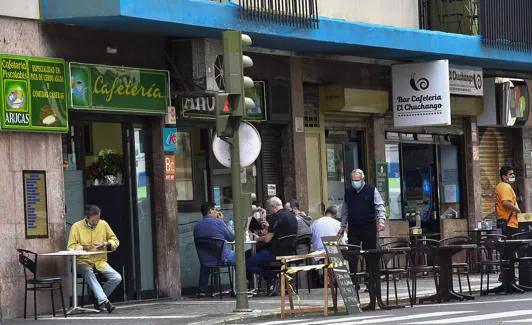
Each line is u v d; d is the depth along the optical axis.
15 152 18.58
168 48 21.41
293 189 24.27
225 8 20.58
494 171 31.48
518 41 28.14
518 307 17.30
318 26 22.59
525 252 21.73
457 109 28.80
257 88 23.42
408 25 26.97
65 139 19.84
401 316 16.45
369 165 26.73
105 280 19.62
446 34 26.02
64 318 17.84
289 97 24.16
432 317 15.98
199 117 22.03
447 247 19.61
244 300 17.78
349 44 23.41
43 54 19.05
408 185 28.38
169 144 21.38
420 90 26.06
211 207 21.59
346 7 24.83
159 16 19.31
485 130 31.23
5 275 18.27
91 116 20.23
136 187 21.03
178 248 21.55
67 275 19.33
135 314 18.19
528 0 28.56
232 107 17.44
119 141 20.84
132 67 20.55
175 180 21.59
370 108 26.00
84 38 19.80
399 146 28.08
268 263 21.25
